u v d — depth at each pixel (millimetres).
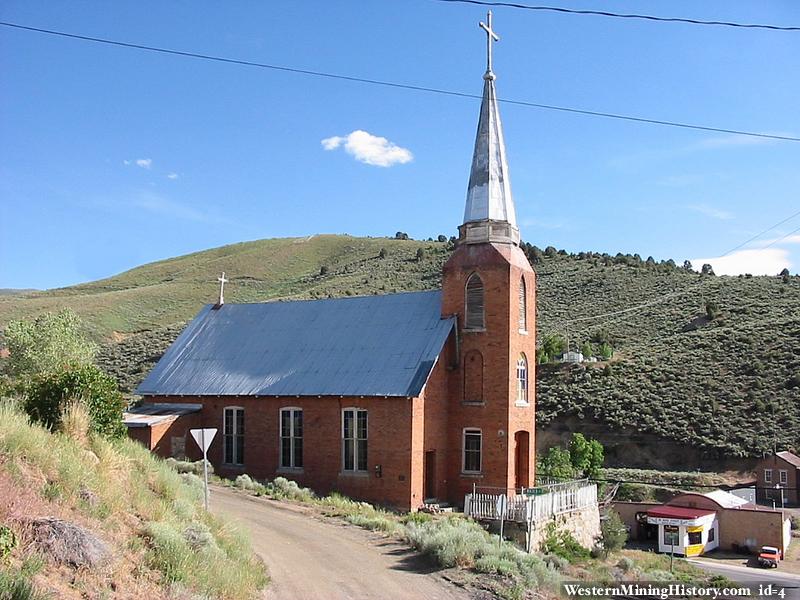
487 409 35594
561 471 50750
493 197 37250
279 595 16906
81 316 97188
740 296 93188
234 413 40062
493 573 21188
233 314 46125
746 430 65312
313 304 43688
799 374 69625
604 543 36094
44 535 12203
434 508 33844
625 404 70500
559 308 99938
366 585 18953
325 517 28766
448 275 37438
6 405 18156
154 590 13023
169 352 45000
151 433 38062
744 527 52750
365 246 144625
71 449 16938
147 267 159125
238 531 20500
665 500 58250
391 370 36125
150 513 16672
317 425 36938
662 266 115750
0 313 97688
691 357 77375
